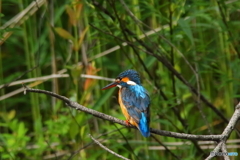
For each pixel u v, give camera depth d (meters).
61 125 11.27
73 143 11.55
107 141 11.24
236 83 10.39
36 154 11.27
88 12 10.21
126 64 12.57
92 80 10.91
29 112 14.60
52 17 12.62
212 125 12.20
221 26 10.26
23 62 14.70
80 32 12.20
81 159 11.16
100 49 11.85
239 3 10.41
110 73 14.43
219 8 10.10
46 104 13.07
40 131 11.98
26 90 6.74
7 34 11.02
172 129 11.77
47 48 13.90
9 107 14.71
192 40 9.54
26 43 12.82
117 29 10.05
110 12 10.92
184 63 12.15
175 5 9.73
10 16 14.92
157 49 9.99
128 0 11.48
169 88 11.84
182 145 10.82
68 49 12.70
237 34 10.52
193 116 11.70
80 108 7.25
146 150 11.59
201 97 10.66
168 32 10.57
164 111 10.62
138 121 7.94
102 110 12.11
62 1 12.98
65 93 13.32
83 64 11.67
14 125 11.55
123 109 8.42
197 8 11.49
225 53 11.80
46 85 14.34
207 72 11.26
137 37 10.73
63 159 11.59
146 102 8.28
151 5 10.04
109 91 10.66
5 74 15.62
